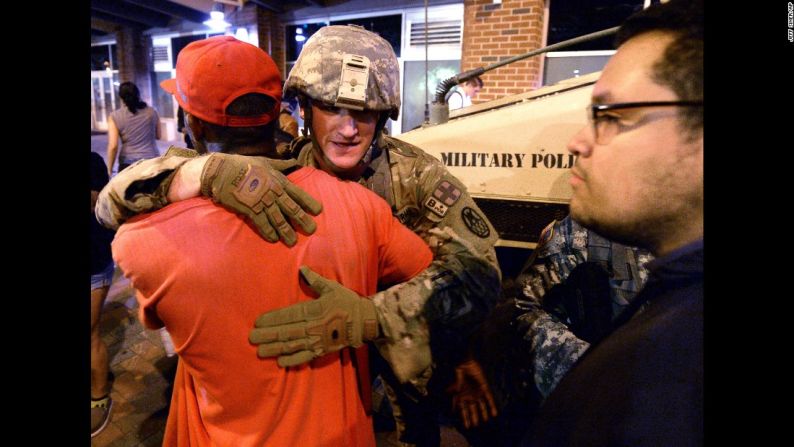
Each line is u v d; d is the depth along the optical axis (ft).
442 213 3.31
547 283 3.59
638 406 1.20
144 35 31.76
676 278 1.31
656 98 1.26
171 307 2.10
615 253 3.31
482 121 4.75
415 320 2.58
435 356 2.79
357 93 2.85
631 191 1.36
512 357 3.59
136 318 9.59
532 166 4.56
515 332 3.57
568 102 4.42
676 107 1.23
